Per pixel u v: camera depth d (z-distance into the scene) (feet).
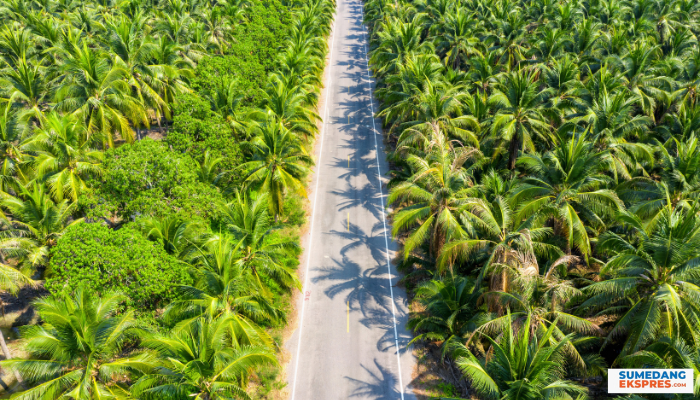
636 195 92.99
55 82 140.97
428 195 88.22
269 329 89.97
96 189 101.50
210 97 135.33
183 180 101.04
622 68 138.72
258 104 141.28
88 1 229.25
